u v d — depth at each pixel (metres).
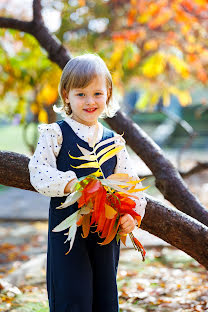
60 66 3.66
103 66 2.07
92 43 6.90
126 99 10.76
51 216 2.09
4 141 14.56
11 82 5.30
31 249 4.96
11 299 3.19
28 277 3.80
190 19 5.07
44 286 3.56
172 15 5.00
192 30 5.60
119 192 1.94
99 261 2.09
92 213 1.87
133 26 5.78
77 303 1.96
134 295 3.24
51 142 2.03
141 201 2.15
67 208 2.03
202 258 2.44
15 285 3.57
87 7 6.96
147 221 2.39
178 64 4.99
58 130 2.05
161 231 2.41
